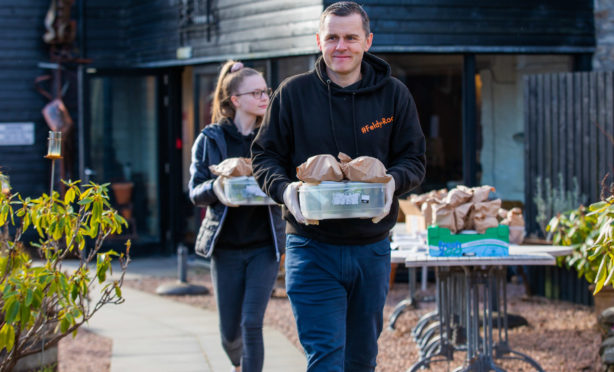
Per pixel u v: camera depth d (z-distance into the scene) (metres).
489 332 4.84
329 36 3.18
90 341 6.46
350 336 3.35
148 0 11.41
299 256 3.26
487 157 9.38
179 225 11.72
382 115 3.28
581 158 7.95
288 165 3.40
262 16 9.65
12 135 11.95
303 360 5.79
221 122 4.52
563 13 9.38
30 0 11.95
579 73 7.96
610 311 5.19
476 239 4.46
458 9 9.09
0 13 11.89
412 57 9.27
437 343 5.55
